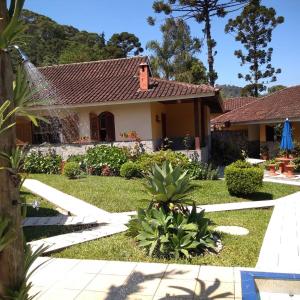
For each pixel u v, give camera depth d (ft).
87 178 52.06
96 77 74.79
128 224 26.12
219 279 18.76
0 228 7.68
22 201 8.58
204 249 22.99
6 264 8.02
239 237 26.00
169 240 22.44
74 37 192.75
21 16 8.02
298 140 73.41
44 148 61.57
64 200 38.47
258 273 15.02
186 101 64.75
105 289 18.07
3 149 7.85
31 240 26.04
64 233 28.07
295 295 14.57
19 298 8.09
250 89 145.28
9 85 7.99
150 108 62.54
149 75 70.44
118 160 55.31
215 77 114.73
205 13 110.22
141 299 16.90
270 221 30.94
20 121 65.98
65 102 63.05
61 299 17.10
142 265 20.99
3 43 7.70
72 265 21.26
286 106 76.18
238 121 77.92
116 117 63.87
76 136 65.67
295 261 21.52
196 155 57.00
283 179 55.52
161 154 51.98
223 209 35.81
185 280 18.76
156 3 107.65
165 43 119.24
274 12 129.80
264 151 77.46
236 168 41.45
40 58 122.83
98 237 26.48
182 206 24.54
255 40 135.74
